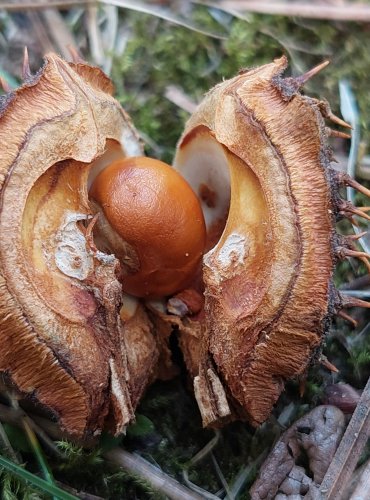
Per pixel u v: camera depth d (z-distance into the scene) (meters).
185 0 0.12
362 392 0.09
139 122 0.11
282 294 0.07
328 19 0.11
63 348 0.07
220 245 0.07
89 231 0.07
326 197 0.07
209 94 0.08
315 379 0.09
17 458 0.08
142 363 0.08
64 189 0.07
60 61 0.07
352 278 0.10
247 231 0.07
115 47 0.11
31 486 0.08
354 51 0.11
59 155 0.07
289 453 0.08
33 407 0.08
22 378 0.07
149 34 0.11
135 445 0.09
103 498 0.08
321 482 0.08
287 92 0.07
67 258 0.07
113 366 0.07
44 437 0.08
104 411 0.07
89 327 0.07
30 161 0.07
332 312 0.07
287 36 0.11
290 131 0.07
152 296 0.08
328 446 0.08
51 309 0.07
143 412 0.09
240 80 0.07
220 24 0.11
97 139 0.07
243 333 0.07
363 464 0.08
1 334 0.06
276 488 0.08
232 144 0.07
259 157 0.07
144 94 0.11
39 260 0.07
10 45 0.11
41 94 0.07
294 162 0.07
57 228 0.07
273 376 0.07
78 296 0.07
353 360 0.09
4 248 0.06
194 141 0.08
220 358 0.07
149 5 0.12
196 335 0.08
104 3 0.11
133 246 0.07
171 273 0.08
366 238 0.10
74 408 0.07
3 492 0.08
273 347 0.07
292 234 0.07
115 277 0.07
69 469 0.08
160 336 0.08
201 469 0.09
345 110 0.11
